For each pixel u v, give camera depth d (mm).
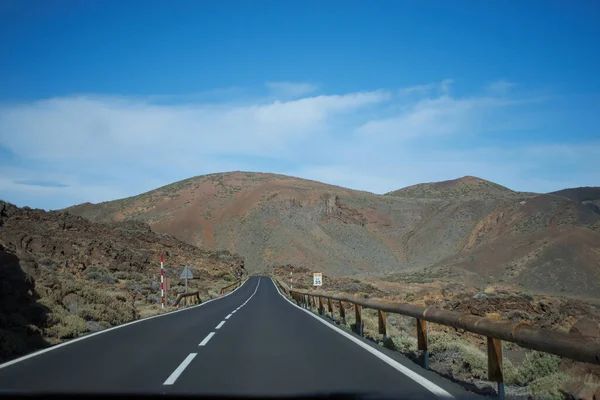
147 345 13430
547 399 8539
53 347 12977
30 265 21141
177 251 81250
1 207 55125
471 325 7930
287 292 50656
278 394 7723
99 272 43969
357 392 7863
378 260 146500
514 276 76750
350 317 22000
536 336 6203
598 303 41469
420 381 8758
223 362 10797
